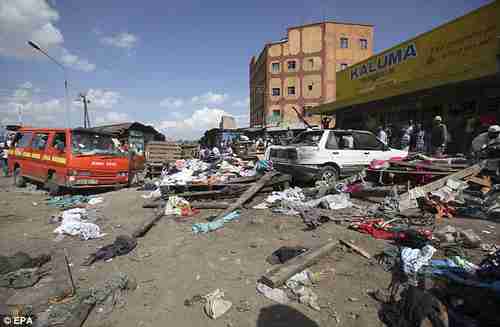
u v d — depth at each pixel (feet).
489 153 21.75
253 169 32.37
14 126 40.73
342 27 132.98
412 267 9.45
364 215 16.16
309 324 7.43
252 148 54.80
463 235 11.91
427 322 6.47
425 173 21.04
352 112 53.11
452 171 20.74
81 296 8.81
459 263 9.64
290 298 8.54
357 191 21.06
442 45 33.37
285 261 10.77
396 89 36.32
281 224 15.28
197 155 60.95
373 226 13.98
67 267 10.77
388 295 8.34
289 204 18.47
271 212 18.01
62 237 14.32
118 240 12.93
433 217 15.29
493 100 28.78
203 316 7.85
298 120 135.23
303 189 22.79
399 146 37.76
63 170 24.04
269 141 73.36
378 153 26.53
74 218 17.06
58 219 17.56
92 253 12.39
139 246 13.01
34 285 9.55
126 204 21.67
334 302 8.31
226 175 29.89
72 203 22.21
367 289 8.89
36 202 22.90
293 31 137.08
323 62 132.46
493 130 22.39
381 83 44.04
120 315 7.95
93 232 14.61
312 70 134.10
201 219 17.15
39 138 27.84
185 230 15.11
